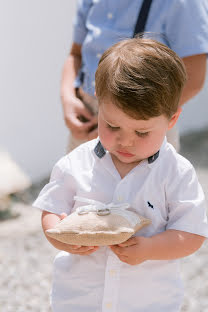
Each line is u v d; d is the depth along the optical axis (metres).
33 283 4.27
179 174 1.94
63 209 2.03
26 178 6.89
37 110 8.07
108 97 1.70
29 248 5.03
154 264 1.94
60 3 7.97
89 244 1.76
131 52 1.73
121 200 1.92
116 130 1.75
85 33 2.92
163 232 1.89
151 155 1.90
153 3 2.47
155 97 1.67
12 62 7.78
